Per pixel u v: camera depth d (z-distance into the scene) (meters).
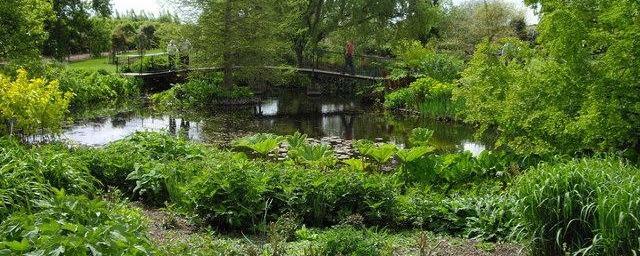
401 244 6.41
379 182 7.75
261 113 23.03
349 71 30.94
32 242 3.23
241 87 26.52
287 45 27.78
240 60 25.84
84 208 4.17
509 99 9.40
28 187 5.06
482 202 7.43
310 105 25.78
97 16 41.59
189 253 4.59
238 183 7.15
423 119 21.53
